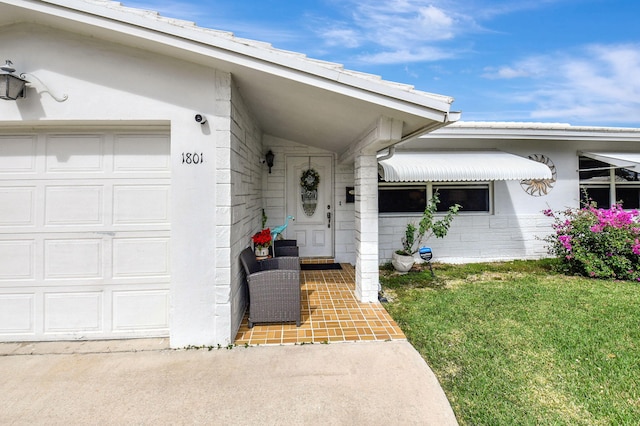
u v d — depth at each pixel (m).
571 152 11.91
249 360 4.76
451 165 9.70
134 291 5.42
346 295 7.66
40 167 5.29
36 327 5.31
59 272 5.33
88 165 5.34
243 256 6.08
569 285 8.62
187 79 5.04
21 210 5.28
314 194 11.29
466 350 5.13
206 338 5.15
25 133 5.28
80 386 4.14
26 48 4.90
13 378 4.31
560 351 5.08
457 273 10.06
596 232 9.38
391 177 9.20
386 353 4.96
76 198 5.33
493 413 3.72
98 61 4.95
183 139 5.05
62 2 4.34
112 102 4.96
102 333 5.39
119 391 4.05
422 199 11.54
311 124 7.59
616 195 12.30
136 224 5.41
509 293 7.95
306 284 8.57
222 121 5.10
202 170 5.08
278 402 3.86
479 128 10.83
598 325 6.01
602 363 4.73
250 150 7.35
